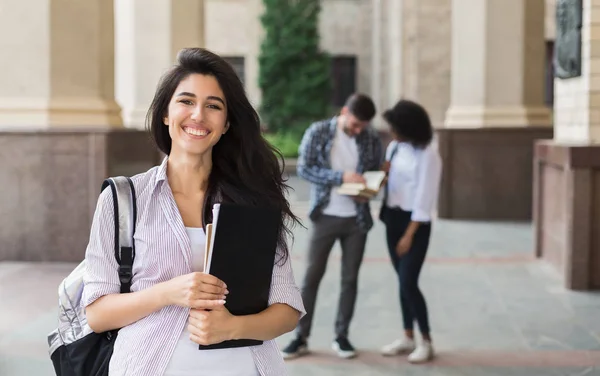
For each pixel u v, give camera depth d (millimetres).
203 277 2363
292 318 2586
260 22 27609
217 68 2590
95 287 2482
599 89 8469
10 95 9586
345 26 27922
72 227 9406
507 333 6785
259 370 2525
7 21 9523
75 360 2576
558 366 5867
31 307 7406
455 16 14172
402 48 20562
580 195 8312
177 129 2568
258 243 2434
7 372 5547
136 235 2516
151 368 2428
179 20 13547
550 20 23438
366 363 5926
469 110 14125
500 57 13945
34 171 9375
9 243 9453
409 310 6129
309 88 26750
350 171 5910
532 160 13734
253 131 2662
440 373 5688
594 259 8375
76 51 9680
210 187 2629
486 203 13844
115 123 10070
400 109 5695
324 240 5965
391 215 5906
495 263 9953
